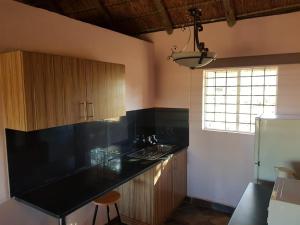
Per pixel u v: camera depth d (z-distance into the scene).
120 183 2.43
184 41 3.51
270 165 2.49
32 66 1.89
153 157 3.19
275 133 2.44
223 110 3.52
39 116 1.96
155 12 3.30
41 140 2.32
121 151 3.34
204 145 3.59
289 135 2.39
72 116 2.23
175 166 3.42
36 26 2.16
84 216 2.80
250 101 3.32
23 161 2.18
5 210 2.07
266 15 2.98
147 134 3.85
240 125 3.42
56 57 2.06
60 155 2.51
